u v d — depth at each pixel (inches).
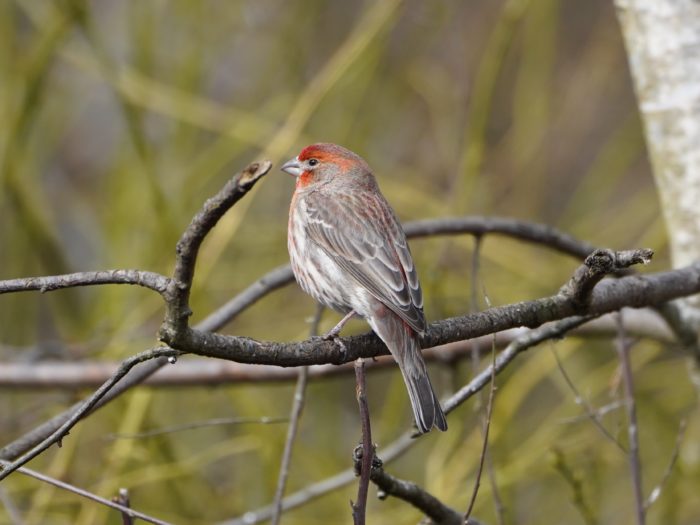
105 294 508.7
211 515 481.7
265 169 202.7
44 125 565.3
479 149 514.9
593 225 581.0
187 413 521.3
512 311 275.4
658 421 517.7
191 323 484.1
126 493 267.6
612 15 618.2
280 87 575.8
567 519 494.3
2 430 478.3
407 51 573.0
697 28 370.9
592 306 293.6
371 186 352.8
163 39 546.6
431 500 279.1
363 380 237.6
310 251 331.9
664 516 490.9
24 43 558.3
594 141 626.2
